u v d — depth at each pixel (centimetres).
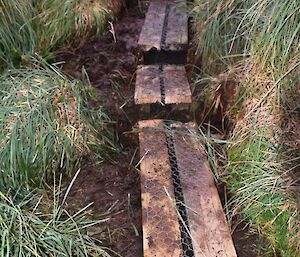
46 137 268
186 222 214
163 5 397
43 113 271
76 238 222
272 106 247
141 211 242
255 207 230
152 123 277
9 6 352
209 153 261
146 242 205
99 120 293
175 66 319
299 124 236
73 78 325
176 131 270
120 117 306
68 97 287
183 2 389
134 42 380
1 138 261
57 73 301
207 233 209
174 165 247
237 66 281
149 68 317
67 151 271
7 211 224
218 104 294
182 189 232
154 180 237
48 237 215
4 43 340
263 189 228
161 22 362
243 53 282
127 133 294
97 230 237
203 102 298
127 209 249
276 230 224
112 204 253
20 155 259
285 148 235
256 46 262
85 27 384
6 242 210
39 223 221
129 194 257
